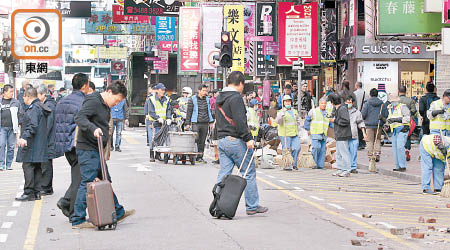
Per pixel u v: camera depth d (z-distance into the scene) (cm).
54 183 2219
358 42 4659
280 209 1647
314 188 2125
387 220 1523
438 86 3647
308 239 1263
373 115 2964
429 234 1345
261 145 2978
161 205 1689
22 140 1780
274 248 1179
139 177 2334
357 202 1823
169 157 3055
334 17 4997
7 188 2130
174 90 6334
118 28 8250
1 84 7012
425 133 3116
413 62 4731
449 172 2002
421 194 2048
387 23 3123
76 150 1370
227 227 1385
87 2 7256
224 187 1481
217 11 5572
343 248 1184
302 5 4731
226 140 1498
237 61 5281
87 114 1343
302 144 2995
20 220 1495
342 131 2545
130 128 6431
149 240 1249
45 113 1814
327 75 5341
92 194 1334
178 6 6244
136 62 6544
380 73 4697
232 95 1483
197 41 5759
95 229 1368
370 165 2733
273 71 5441
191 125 2975
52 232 1341
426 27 3109
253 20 5569
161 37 6625
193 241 1238
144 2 6219
